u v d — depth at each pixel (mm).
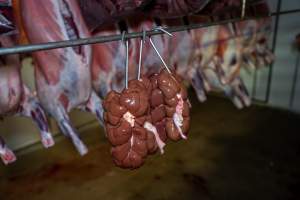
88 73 1017
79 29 959
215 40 1603
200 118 2832
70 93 1018
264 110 2986
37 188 1844
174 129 797
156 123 799
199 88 1584
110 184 1889
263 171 2035
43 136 1022
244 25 1729
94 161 2135
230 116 2873
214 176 1973
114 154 739
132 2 931
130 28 1169
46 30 917
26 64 1968
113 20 1021
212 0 1268
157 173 1997
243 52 1812
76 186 1866
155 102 781
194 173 2002
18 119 2170
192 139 2441
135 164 748
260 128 2641
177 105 784
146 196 1777
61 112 1018
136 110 705
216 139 2449
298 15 2623
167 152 2242
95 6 952
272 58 2047
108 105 718
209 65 1687
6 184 1872
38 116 1023
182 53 1432
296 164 2117
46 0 898
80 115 2566
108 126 725
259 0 1667
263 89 3092
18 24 930
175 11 1096
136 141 735
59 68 962
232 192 1820
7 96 921
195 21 1474
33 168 2041
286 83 2902
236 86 1734
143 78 776
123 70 1161
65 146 2305
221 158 2182
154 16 1163
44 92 999
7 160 929
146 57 1228
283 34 2781
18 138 2205
